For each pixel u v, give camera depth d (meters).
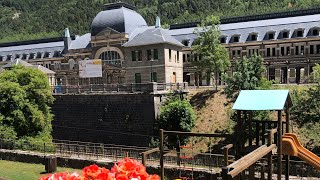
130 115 40.81
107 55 61.00
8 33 164.00
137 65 51.19
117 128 41.75
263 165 18.98
